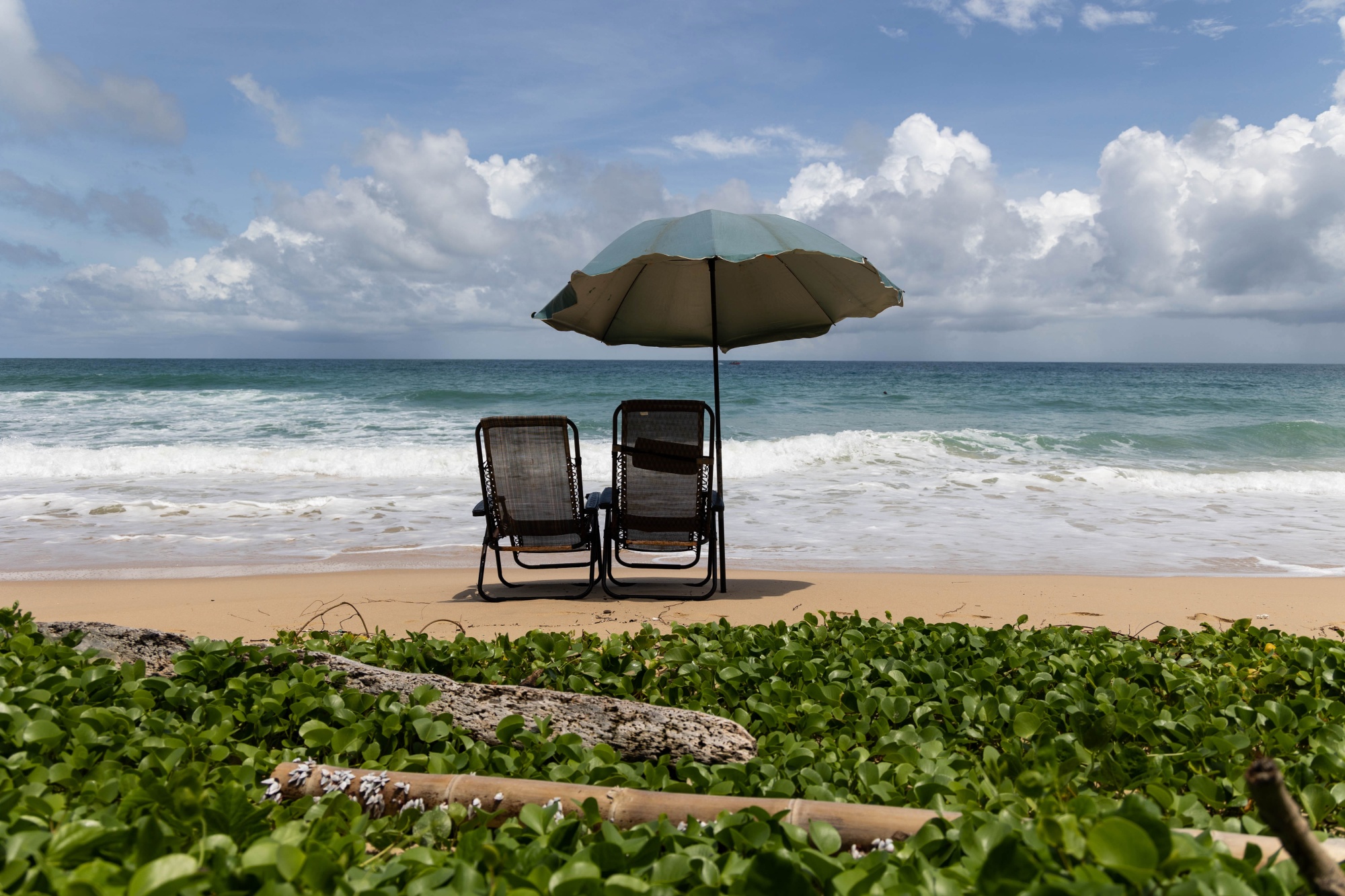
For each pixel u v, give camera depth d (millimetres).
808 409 26172
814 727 2918
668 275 5945
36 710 2463
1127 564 6871
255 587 5832
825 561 7023
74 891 1251
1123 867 1224
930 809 1951
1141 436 16688
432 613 5117
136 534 7859
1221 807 2295
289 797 2135
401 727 2643
